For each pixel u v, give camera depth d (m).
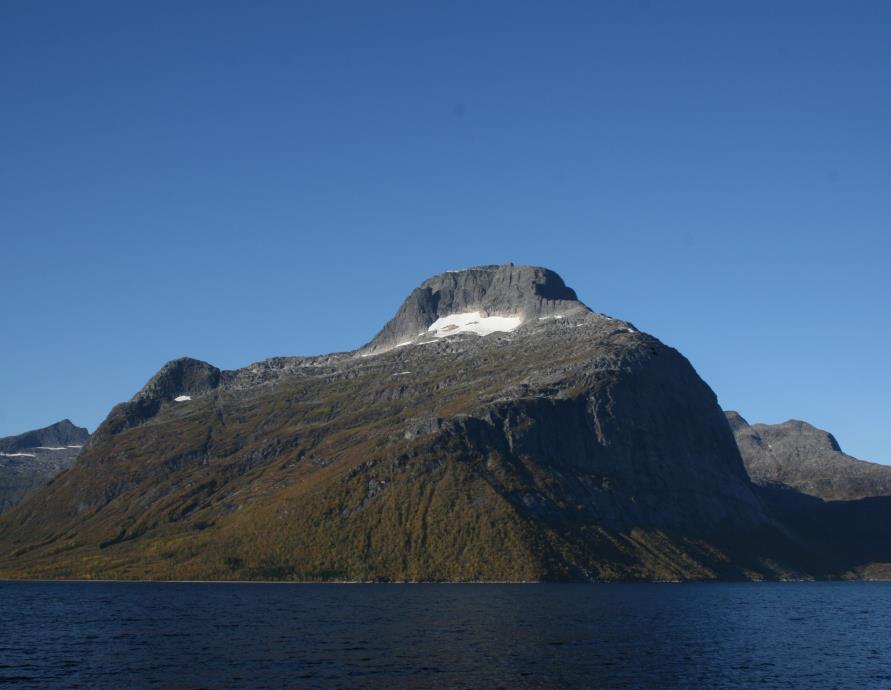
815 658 147.25
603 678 122.88
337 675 123.50
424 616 199.50
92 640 160.25
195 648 149.50
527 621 189.12
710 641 164.25
